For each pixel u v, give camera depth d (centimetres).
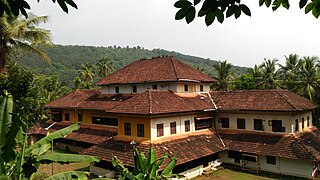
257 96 2495
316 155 2006
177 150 2036
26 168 779
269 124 2300
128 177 1113
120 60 15588
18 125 720
